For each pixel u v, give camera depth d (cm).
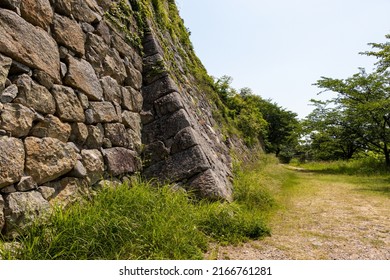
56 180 332
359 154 1697
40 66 321
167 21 828
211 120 818
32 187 296
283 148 2994
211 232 379
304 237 400
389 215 520
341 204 611
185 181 472
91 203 345
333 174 1241
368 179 1006
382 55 998
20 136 291
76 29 398
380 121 1289
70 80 365
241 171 776
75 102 370
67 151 346
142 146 514
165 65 584
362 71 1420
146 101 554
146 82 570
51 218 288
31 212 284
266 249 353
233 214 427
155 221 317
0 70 275
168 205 367
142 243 294
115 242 284
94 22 450
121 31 524
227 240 368
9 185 273
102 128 423
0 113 272
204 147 548
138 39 576
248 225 402
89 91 399
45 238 268
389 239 394
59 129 338
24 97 297
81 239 269
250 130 1392
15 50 292
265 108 2991
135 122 515
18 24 300
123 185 386
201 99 822
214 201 453
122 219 307
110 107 445
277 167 1346
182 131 509
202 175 470
